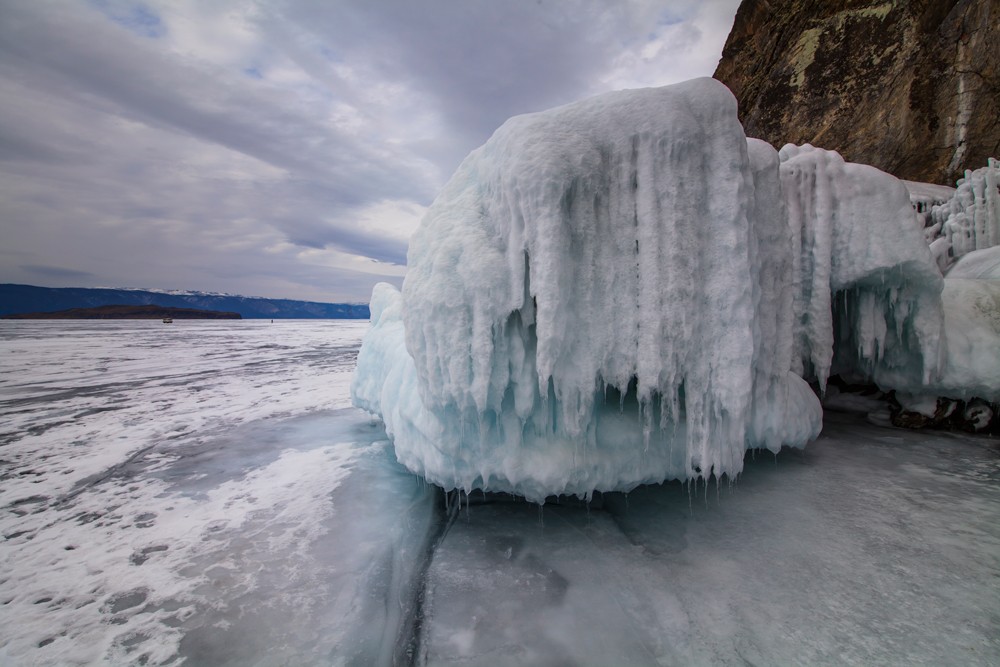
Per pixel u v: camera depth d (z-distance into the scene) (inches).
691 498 150.6
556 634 93.5
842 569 109.6
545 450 129.0
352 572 120.6
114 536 145.9
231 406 355.6
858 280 201.6
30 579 121.6
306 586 115.0
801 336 208.2
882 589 101.7
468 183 147.9
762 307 141.2
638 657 86.5
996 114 440.8
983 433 214.1
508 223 125.5
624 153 121.6
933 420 222.7
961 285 225.8
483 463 130.6
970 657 81.7
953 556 113.5
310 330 2196.1
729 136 122.0
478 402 121.0
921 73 485.4
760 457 185.9
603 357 122.7
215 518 157.8
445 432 129.0
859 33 535.5
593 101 128.6
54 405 366.3
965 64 455.2
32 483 196.9
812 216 204.7
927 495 149.1
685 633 91.7
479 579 112.9
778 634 89.6
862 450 193.9
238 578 119.7
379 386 213.5
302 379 506.6
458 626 96.8
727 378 123.3
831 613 94.6
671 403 124.6
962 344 204.2
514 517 143.9
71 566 127.9
